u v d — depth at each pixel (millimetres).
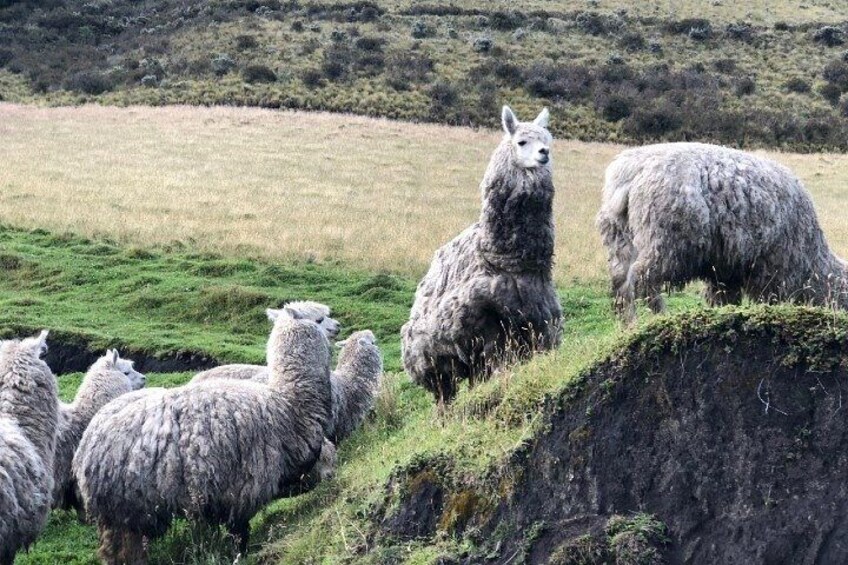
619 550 7789
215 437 10148
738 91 60312
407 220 31625
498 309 10961
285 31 71562
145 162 42375
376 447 12492
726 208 10836
